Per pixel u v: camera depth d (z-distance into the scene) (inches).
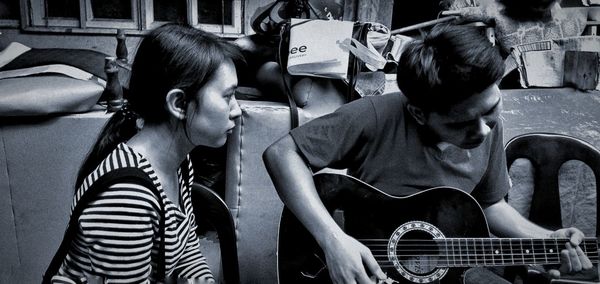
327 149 63.8
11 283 87.9
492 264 68.4
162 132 49.7
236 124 86.9
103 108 92.1
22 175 86.0
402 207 66.0
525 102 109.8
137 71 48.5
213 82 48.4
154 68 47.3
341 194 65.4
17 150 85.4
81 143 86.8
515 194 99.0
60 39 108.4
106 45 111.3
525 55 116.7
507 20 115.6
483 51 55.2
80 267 47.5
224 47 49.5
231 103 50.7
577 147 85.8
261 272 90.4
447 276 67.7
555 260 70.4
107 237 44.8
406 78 59.8
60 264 47.8
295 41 89.7
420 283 66.4
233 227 61.9
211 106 48.4
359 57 89.4
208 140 49.7
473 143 61.4
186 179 57.1
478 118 58.6
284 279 64.3
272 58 99.0
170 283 53.7
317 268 63.9
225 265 61.8
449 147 66.0
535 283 76.5
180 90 47.3
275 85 95.5
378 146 65.7
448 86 56.3
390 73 102.0
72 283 47.6
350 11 117.4
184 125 49.1
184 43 47.3
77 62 96.6
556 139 87.0
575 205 105.5
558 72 118.0
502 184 72.3
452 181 67.6
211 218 61.6
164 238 48.6
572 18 119.6
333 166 67.3
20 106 81.9
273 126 88.2
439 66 56.4
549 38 117.9
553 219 87.6
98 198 45.1
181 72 46.8
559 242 70.2
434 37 58.4
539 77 117.2
